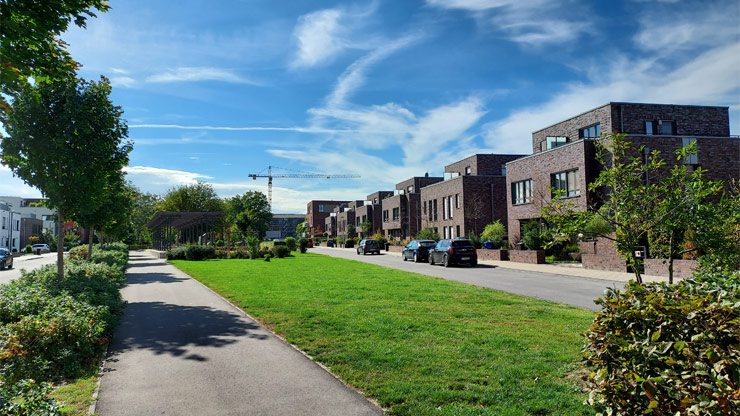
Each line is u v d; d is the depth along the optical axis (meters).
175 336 7.77
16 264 38.00
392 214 58.94
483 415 4.16
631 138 24.16
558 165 27.30
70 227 72.81
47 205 11.35
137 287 15.02
